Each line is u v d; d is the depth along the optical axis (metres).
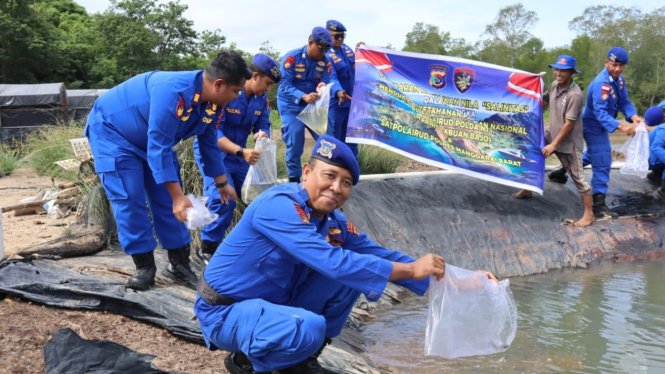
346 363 3.72
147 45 41.66
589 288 6.16
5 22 36.69
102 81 40.91
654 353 4.40
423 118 7.36
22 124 15.57
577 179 7.49
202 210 3.58
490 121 7.34
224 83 3.72
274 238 2.58
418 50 67.12
